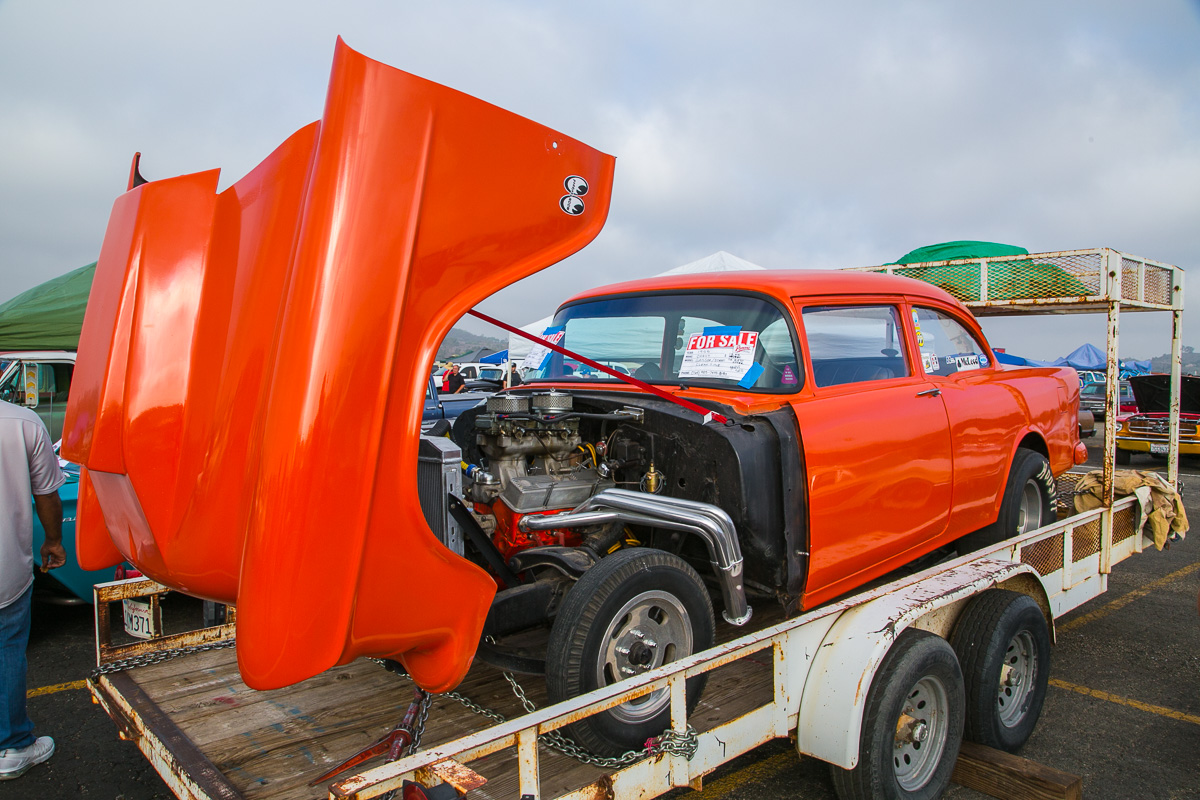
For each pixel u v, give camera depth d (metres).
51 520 3.44
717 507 2.74
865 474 3.20
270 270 2.20
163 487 2.31
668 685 2.25
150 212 2.43
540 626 2.88
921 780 2.90
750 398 3.12
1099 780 3.30
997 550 3.61
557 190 2.20
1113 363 4.66
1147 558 7.44
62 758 3.46
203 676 3.16
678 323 3.53
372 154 1.90
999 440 4.21
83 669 4.56
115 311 2.42
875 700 2.66
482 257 2.07
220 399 2.23
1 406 3.23
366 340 1.88
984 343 4.72
